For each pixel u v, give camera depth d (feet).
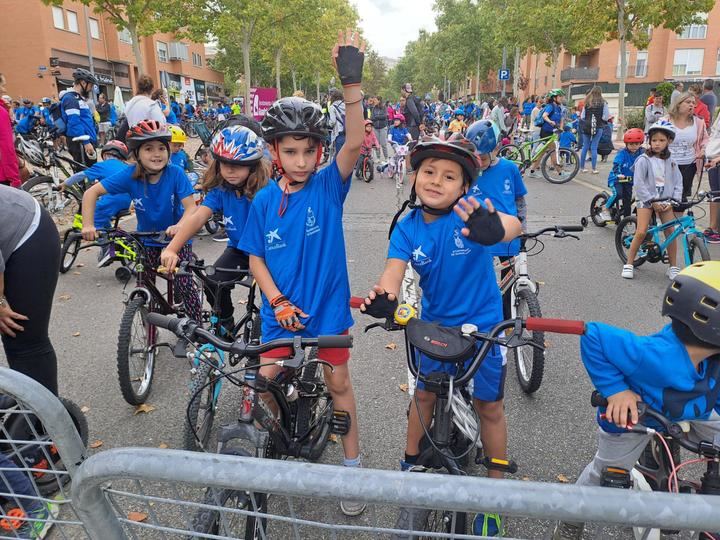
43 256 8.89
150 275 12.77
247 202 11.57
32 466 8.09
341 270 8.92
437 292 8.22
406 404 12.50
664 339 6.64
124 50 141.69
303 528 8.80
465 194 7.73
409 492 4.09
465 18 173.37
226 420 11.74
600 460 7.72
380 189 40.24
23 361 9.20
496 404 8.48
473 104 101.40
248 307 11.88
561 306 18.07
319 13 109.50
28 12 112.98
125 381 11.73
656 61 146.72
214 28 82.99
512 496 4.02
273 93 44.80
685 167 24.50
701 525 3.92
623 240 22.38
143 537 8.54
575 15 73.26
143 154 12.43
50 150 37.86
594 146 44.37
